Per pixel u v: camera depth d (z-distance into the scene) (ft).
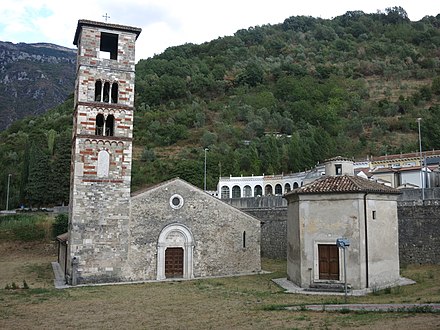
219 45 638.12
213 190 295.48
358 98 451.53
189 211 123.34
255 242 131.03
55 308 76.95
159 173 304.30
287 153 322.14
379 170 219.00
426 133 328.49
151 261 116.88
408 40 642.63
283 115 420.77
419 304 65.98
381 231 97.71
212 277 120.47
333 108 420.36
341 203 95.20
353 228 93.09
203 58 604.49
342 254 93.50
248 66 529.86
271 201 168.86
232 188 294.05
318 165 271.08
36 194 257.55
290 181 285.84
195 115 424.05
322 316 60.34
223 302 79.61
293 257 104.99
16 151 337.31
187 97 482.69
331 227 95.45
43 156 265.34
